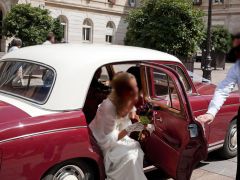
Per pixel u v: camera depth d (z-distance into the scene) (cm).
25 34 1788
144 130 365
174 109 377
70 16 3306
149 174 495
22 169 305
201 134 362
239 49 339
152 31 1443
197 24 1494
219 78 1872
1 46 2770
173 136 373
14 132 303
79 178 355
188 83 486
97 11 3531
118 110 335
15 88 388
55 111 341
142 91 420
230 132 568
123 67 446
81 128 343
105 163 351
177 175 364
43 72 372
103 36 3622
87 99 451
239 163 351
